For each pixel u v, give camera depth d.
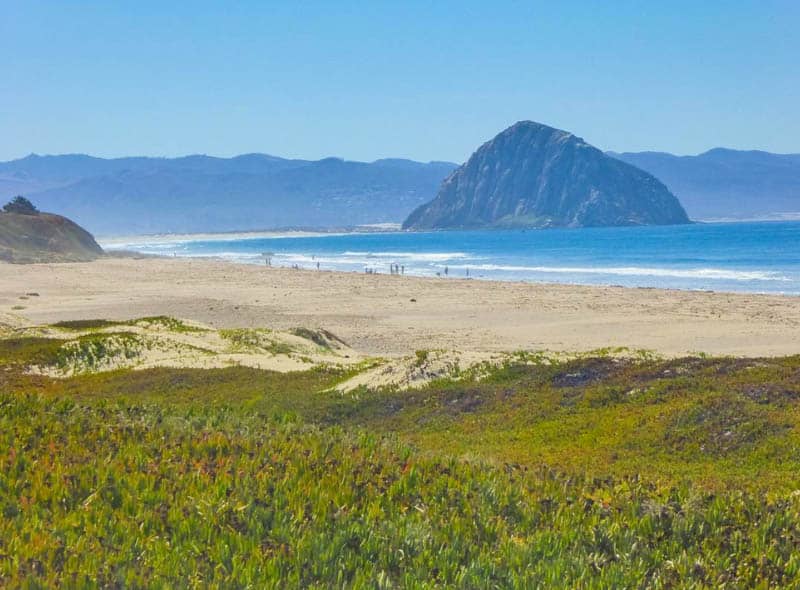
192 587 6.34
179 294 76.88
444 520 8.27
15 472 8.52
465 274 108.81
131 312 62.91
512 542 7.68
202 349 37.44
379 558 7.19
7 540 6.79
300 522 7.82
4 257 133.88
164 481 8.59
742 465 15.12
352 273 103.81
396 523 7.89
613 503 9.05
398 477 9.48
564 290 75.31
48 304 68.06
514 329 52.28
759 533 8.16
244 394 26.17
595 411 20.56
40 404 12.44
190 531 7.40
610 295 69.69
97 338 36.50
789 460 15.07
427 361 26.98
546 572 7.07
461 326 54.47
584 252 161.62
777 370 21.80
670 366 23.58
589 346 44.59
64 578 6.16
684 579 7.18
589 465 15.22
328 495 8.45
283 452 10.11
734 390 19.67
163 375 30.11
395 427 21.61
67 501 7.96
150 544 7.06
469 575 6.86
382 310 63.81
